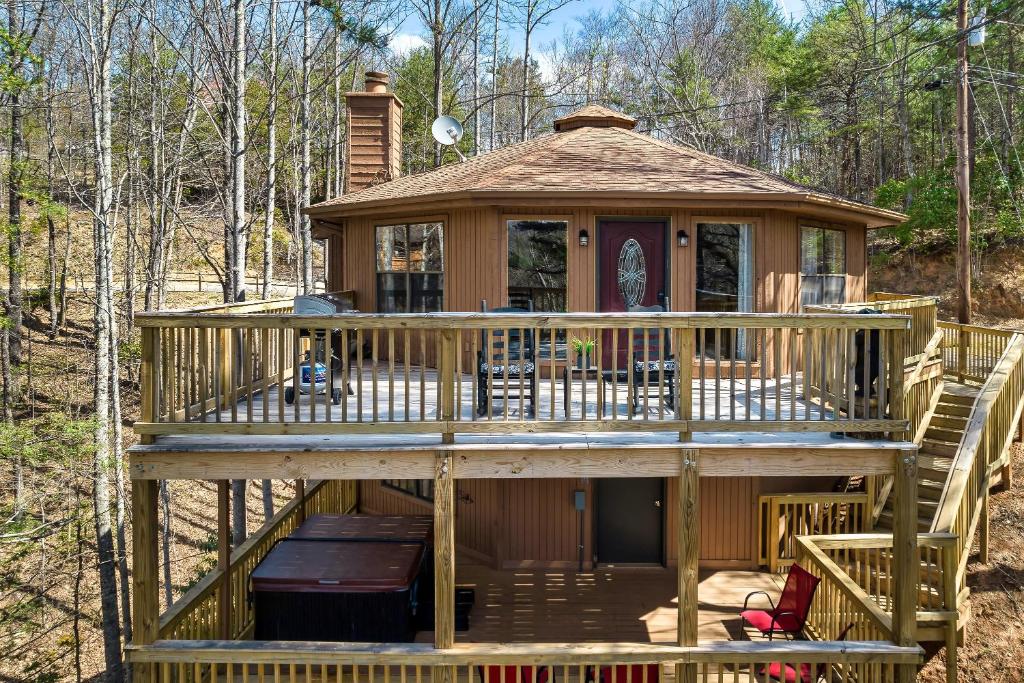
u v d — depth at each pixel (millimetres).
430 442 6332
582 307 9773
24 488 15836
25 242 27125
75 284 29359
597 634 7984
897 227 26203
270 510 14602
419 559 8164
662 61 37906
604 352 9953
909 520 6258
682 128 36312
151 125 21531
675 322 6207
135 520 6293
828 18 34406
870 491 9703
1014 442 13656
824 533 10008
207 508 18484
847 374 6324
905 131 30859
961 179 18031
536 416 6254
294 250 31719
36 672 13336
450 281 10086
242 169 14406
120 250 28734
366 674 7223
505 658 6258
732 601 8820
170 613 6801
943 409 12008
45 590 14492
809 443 6316
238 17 14273
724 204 9492
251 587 7824
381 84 14555
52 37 17906
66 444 15164
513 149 12562
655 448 6262
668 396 8570
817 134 36594
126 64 21406
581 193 9250
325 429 6168
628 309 9617
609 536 9891
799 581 7402
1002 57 27969
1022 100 27609
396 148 14664
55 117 21875
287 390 8094
